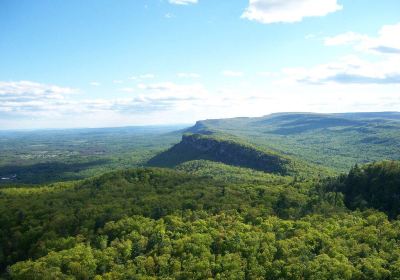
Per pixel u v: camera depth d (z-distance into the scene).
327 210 141.00
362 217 133.75
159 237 125.94
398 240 115.75
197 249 116.69
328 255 110.81
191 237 122.75
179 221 136.50
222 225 130.88
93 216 146.62
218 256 113.94
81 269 114.81
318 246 116.56
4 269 132.62
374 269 101.88
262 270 106.69
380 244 115.00
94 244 129.50
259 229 126.44
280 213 140.75
